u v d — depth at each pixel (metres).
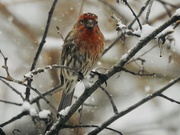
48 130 8.10
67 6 12.93
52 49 12.30
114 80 14.11
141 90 14.02
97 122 13.08
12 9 13.28
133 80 14.06
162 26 7.79
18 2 13.05
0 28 13.34
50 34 12.79
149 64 13.65
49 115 8.12
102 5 12.37
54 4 8.52
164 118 13.41
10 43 13.32
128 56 8.04
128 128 13.07
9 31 13.37
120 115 8.23
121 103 13.98
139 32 7.94
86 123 13.01
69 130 11.67
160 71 13.81
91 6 12.59
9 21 13.09
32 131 13.01
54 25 12.84
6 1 13.07
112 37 12.05
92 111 12.80
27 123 13.07
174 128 13.08
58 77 12.21
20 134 12.95
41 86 12.44
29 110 8.21
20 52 13.24
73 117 10.09
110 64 13.17
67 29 12.84
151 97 8.31
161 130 13.11
